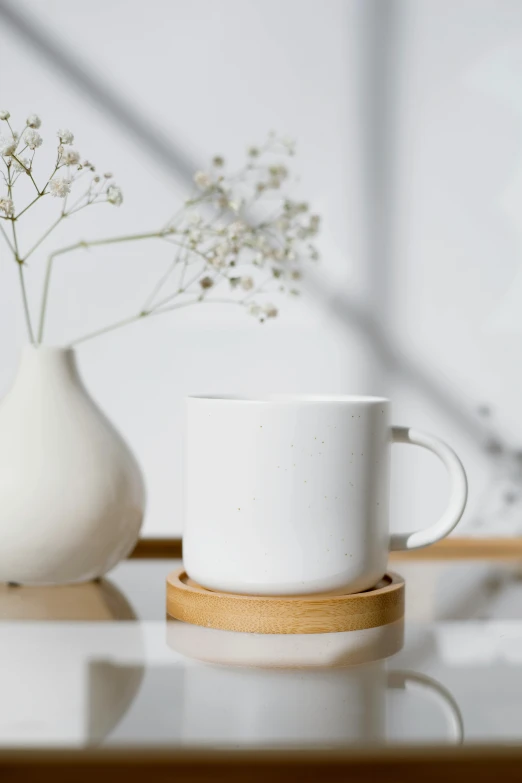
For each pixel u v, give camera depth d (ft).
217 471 2.10
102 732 1.80
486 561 2.73
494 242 2.84
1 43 2.75
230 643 2.09
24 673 1.98
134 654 2.05
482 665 2.04
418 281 2.84
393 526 2.87
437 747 1.78
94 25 2.77
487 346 2.85
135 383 2.82
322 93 2.80
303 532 2.08
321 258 2.82
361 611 2.13
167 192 2.79
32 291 2.78
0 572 2.30
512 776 1.76
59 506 2.24
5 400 2.32
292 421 2.06
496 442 2.87
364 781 1.75
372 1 2.79
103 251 2.79
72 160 2.18
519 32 2.82
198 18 2.77
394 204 2.82
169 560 2.66
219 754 1.75
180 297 2.81
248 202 2.80
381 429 2.14
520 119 2.83
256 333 2.82
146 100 2.78
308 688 1.94
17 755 1.75
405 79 2.81
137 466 2.38
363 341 2.84
